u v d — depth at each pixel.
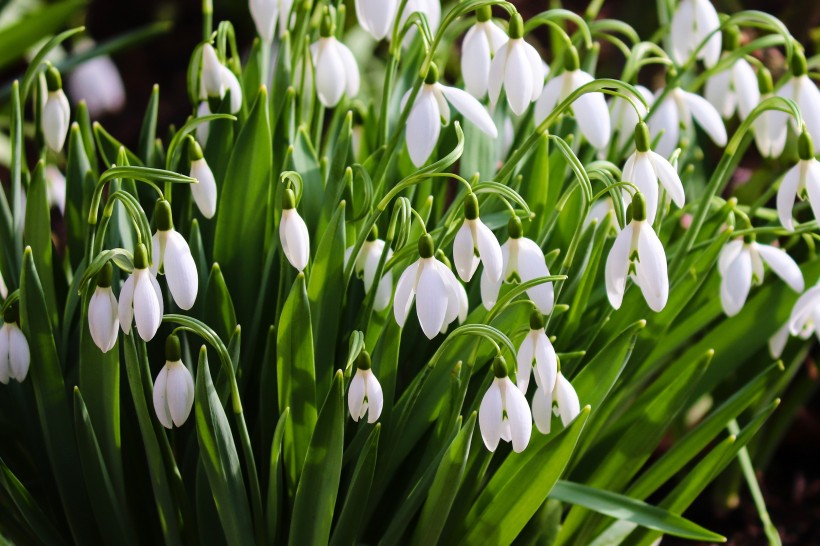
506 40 0.68
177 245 0.63
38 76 0.72
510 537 0.68
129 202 0.63
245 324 0.73
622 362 0.69
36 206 0.70
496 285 0.65
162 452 0.68
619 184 0.64
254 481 0.67
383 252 0.67
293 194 0.65
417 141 0.66
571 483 0.70
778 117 0.72
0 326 0.68
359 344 0.65
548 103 0.70
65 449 0.69
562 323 0.71
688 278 0.72
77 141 0.72
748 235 0.71
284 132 0.73
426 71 0.67
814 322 0.71
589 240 0.70
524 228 0.73
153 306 0.62
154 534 0.72
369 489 0.67
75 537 0.70
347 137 0.70
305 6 0.74
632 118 0.74
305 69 0.74
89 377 0.67
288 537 0.70
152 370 0.71
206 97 0.73
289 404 0.68
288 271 0.70
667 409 0.70
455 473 0.66
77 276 0.69
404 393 0.70
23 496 0.68
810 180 0.67
